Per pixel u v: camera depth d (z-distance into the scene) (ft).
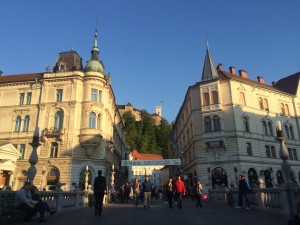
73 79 135.95
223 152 129.18
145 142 380.58
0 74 164.76
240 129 131.54
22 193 36.63
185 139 174.29
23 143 132.36
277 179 135.54
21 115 137.80
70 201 63.26
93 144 128.06
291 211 39.06
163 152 384.68
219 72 155.33
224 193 79.30
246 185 56.49
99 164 130.62
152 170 376.27
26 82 141.28
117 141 199.11
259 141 136.36
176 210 55.47
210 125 134.21
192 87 146.72
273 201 44.91
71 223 36.27
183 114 182.29
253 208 54.60
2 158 108.47
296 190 39.52
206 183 127.95
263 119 143.23
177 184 60.75
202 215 44.34
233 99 135.13
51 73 138.82
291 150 151.02
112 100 164.55
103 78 140.15
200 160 133.08
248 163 127.34
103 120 136.77
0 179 116.67
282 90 176.14
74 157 125.49
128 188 100.27
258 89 147.54
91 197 79.97
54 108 133.49
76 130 129.90
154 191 125.90
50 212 47.80
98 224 34.71
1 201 34.35
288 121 154.81
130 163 131.03
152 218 40.68
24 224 35.94
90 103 133.39
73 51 150.51
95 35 154.51
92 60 144.15
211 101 136.56
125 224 34.32
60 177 122.72
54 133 127.85
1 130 136.98
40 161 126.41
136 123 402.72
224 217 41.01
